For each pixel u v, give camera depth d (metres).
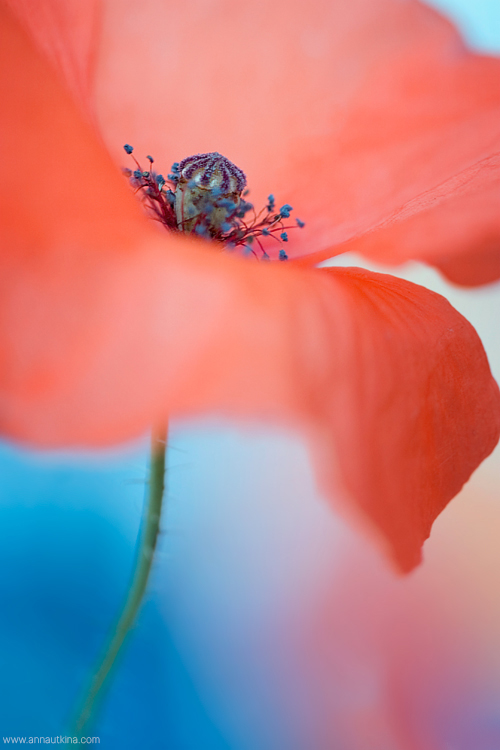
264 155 0.16
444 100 0.15
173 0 0.15
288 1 0.15
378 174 0.16
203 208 0.15
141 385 0.10
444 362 0.13
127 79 0.15
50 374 0.11
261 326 0.11
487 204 0.14
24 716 0.18
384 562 0.11
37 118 0.11
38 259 0.11
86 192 0.11
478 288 0.15
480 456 0.13
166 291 0.11
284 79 0.16
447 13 0.16
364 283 0.14
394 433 0.12
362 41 0.16
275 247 0.16
